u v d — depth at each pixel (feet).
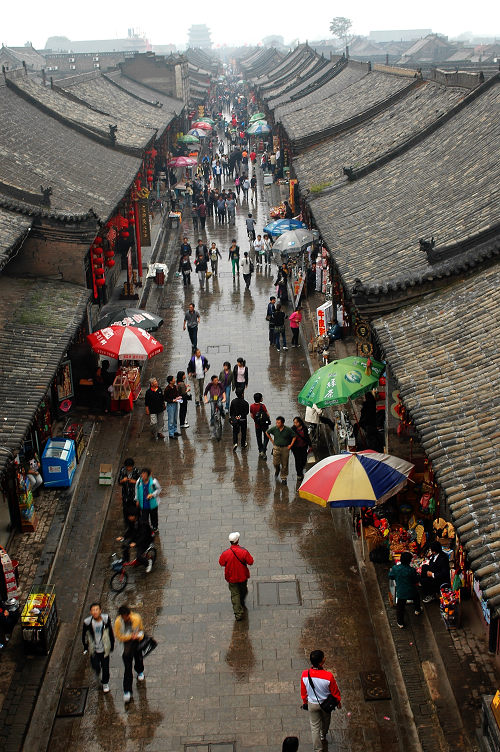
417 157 94.32
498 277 55.98
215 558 59.93
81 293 78.64
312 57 313.53
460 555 48.93
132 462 62.75
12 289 76.59
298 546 61.26
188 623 52.85
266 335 107.45
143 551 58.39
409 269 63.41
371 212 85.25
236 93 488.02
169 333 108.68
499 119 82.74
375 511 59.41
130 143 139.44
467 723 42.14
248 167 241.14
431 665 47.19
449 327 53.93
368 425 69.62
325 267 115.44
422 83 131.85
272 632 51.75
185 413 81.56
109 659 48.21
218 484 70.90
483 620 48.62
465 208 69.51
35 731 44.01
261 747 42.83
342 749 42.39
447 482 39.91
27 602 49.67
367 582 56.08
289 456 76.28
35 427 67.72
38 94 142.51
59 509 65.05
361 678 47.44
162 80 265.95
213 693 46.78
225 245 155.53
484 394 45.44
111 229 103.24
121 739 43.62
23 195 81.61
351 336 94.63
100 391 83.46
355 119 134.62
